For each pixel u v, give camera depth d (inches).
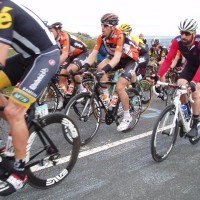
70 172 120.6
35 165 101.7
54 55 92.0
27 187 108.2
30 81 87.7
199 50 146.8
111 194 107.4
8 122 89.1
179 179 121.5
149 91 239.8
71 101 149.4
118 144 157.2
